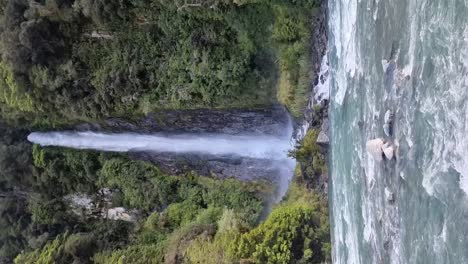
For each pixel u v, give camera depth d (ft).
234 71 82.74
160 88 90.68
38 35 94.94
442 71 40.45
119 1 86.17
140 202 105.60
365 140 56.44
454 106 38.99
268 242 72.28
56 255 102.63
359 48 58.34
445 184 39.99
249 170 95.66
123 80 92.79
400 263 47.39
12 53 96.73
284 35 77.30
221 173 98.53
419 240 43.68
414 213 44.50
